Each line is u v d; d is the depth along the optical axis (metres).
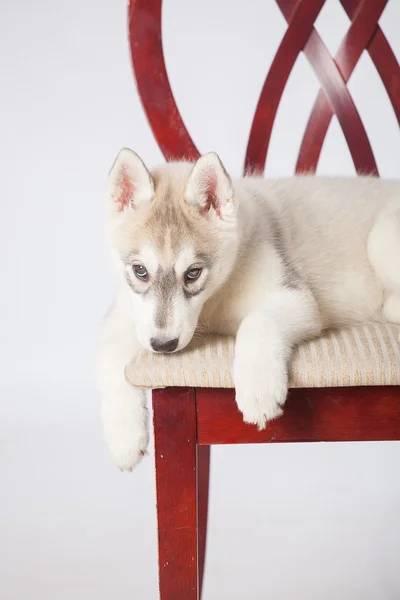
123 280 1.58
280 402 1.36
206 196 1.58
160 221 1.55
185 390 1.44
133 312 1.57
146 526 2.41
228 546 2.30
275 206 1.79
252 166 2.15
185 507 1.48
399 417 1.44
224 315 1.65
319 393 1.44
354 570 2.16
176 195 1.59
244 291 1.62
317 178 1.94
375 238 1.78
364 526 2.39
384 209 1.85
